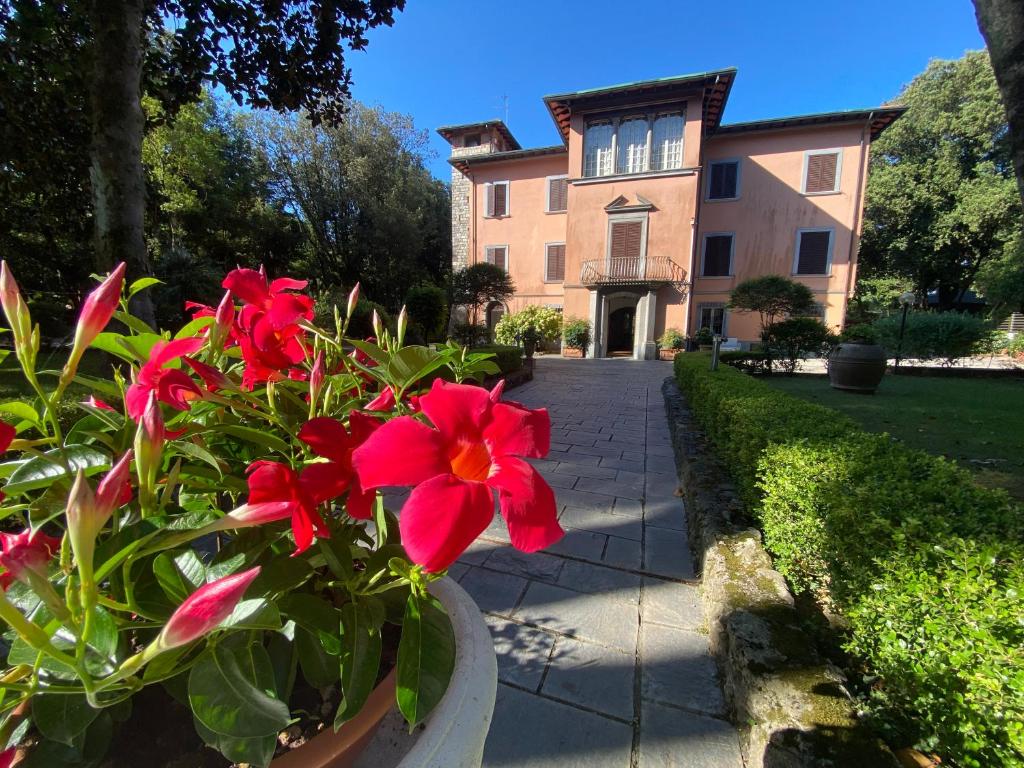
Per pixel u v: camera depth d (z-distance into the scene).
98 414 0.78
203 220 17.89
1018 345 16.28
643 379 11.22
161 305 10.77
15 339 0.61
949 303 25.56
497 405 0.71
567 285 18.80
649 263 17.69
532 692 1.72
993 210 19.50
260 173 20.80
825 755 1.17
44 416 0.86
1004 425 5.98
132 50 3.90
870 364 8.76
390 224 20.86
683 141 16.91
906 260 23.58
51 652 0.43
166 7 5.12
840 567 1.70
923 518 1.54
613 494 3.70
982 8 2.12
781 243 17.42
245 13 5.25
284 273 21.08
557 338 19.67
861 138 16.39
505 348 9.35
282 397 0.97
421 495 0.58
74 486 0.43
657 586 2.40
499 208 20.52
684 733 1.55
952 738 1.18
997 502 1.68
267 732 0.55
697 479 3.18
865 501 1.70
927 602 1.26
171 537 0.51
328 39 5.62
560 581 2.44
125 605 0.54
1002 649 1.08
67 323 7.73
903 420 6.35
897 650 1.33
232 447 1.00
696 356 9.30
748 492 2.63
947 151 21.72
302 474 0.70
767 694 1.38
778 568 2.11
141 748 0.75
